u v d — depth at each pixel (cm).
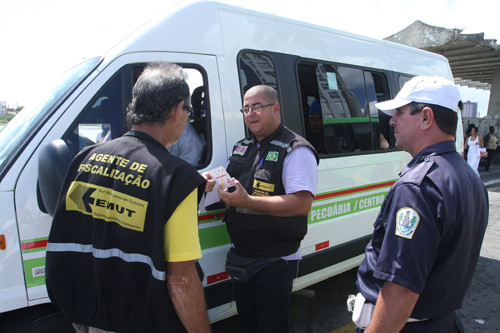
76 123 190
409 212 118
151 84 125
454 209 118
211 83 232
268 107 196
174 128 133
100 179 123
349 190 319
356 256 337
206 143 234
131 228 116
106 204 121
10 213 174
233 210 201
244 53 250
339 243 314
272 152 196
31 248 179
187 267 117
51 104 194
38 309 192
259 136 206
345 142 321
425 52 426
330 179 301
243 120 248
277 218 187
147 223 115
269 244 192
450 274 124
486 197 139
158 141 129
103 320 124
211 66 232
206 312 123
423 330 130
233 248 213
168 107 126
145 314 119
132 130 132
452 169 124
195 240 117
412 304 117
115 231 120
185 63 222
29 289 180
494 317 320
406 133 138
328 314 321
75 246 127
